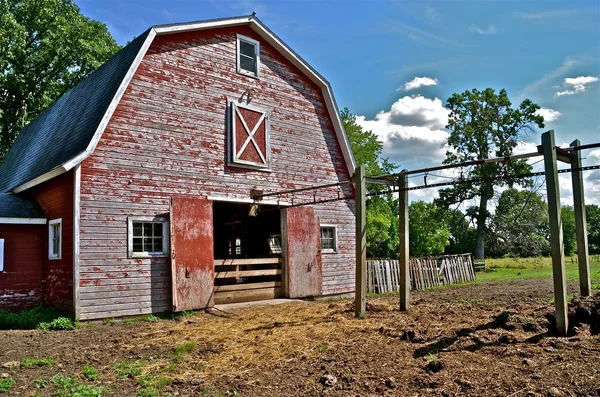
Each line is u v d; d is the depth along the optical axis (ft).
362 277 32.91
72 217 36.45
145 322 36.81
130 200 38.65
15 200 44.39
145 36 40.68
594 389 16.21
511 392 16.81
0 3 83.61
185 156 42.22
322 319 32.86
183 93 42.70
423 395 17.53
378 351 23.26
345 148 55.47
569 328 24.03
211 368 23.02
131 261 38.27
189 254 40.88
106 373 22.56
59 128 49.47
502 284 67.00
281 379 20.65
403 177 35.40
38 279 42.14
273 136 49.14
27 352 26.78
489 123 137.80
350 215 56.03
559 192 24.34
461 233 170.19
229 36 46.70
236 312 40.11
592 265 119.24
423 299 46.11
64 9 93.56
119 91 38.34
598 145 25.18
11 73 86.69
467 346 22.50
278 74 50.52
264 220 59.47
